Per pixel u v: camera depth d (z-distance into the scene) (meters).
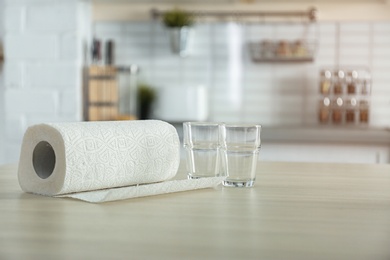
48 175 1.14
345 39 3.79
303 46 3.77
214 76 3.88
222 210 0.96
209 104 3.88
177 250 0.68
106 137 1.15
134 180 1.22
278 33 3.83
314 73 3.83
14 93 3.38
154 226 0.82
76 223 0.84
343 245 0.71
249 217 0.90
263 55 3.79
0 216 0.89
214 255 0.66
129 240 0.73
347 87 3.71
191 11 3.88
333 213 0.94
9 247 0.69
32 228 0.80
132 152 1.19
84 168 1.10
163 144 1.26
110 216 0.90
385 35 3.78
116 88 3.50
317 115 3.83
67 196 1.07
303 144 3.28
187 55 3.87
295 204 1.03
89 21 3.75
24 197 1.09
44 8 3.33
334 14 3.81
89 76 3.45
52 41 3.34
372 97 3.79
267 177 1.41
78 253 0.66
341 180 1.38
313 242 0.73
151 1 3.88
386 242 0.73
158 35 3.89
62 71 3.35
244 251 0.68
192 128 1.25
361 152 3.25
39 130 1.11
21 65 3.37
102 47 3.88
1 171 1.50
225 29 3.86
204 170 1.26
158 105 3.74
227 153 1.24
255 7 3.86
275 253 0.67
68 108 3.35
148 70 3.91
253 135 1.23
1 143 3.84
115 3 3.89
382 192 1.18
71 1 3.32
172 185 1.12
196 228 0.81
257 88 3.86
